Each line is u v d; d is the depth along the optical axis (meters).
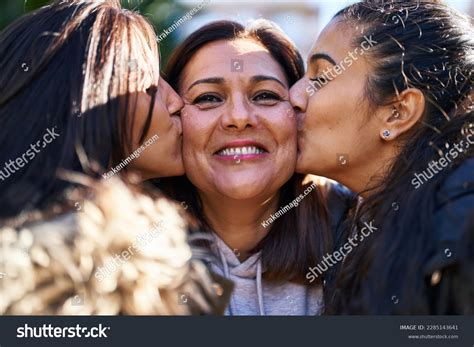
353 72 1.30
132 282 0.99
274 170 1.30
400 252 1.10
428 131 1.24
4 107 1.19
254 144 1.29
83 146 1.15
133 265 1.00
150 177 1.32
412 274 1.06
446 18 1.29
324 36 1.34
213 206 1.35
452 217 1.05
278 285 1.34
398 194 1.19
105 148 1.17
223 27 1.34
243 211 1.33
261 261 1.34
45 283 0.97
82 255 0.98
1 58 1.22
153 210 1.07
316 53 1.34
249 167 1.29
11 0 1.73
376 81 1.28
